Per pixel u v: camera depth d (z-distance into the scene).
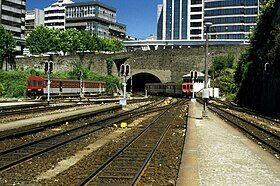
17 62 101.50
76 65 98.94
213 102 59.50
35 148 14.12
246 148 14.34
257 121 28.67
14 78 77.81
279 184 8.77
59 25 195.88
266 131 20.33
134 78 123.62
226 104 54.53
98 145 15.62
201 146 14.63
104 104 46.34
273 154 13.42
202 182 8.86
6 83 74.75
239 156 12.52
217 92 81.69
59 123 23.09
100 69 97.12
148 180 9.34
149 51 93.81
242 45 86.12
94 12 187.25
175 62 91.12
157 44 140.25
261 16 51.00
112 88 93.06
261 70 47.31
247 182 8.91
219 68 86.75
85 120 26.94
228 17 149.38
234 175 9.64
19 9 138.38
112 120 26.52
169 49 91.88
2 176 9.65
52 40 116.88
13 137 17.09
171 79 91.81
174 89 83.44
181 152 13.51
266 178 9.35
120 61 96.69
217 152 13.25
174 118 28.73
